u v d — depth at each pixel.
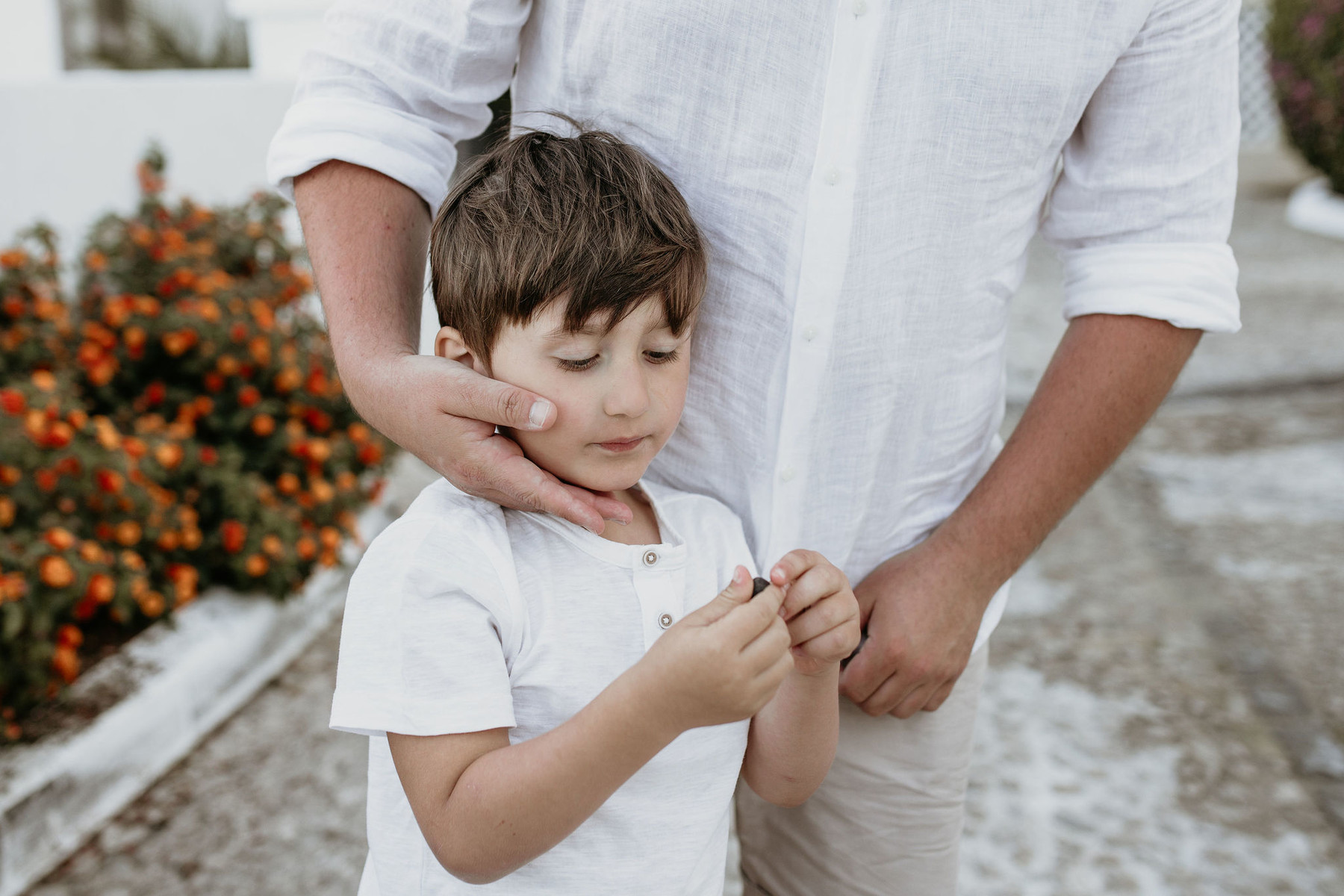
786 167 1.07
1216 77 1.13
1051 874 2.13
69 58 7.65
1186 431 4.43
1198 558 3.40
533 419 0.94
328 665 2.88
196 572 2.80
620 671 1.02
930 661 1.17
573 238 0.95
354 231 1.12
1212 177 1.16
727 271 1.12
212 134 4.07
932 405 1.19
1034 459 1.20
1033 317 5.96
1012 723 2.61
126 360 3.17
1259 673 2.79
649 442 1.03
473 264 0.98
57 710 2.33
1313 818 2.28
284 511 2.99
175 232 3.51
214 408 3.19
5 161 3.29
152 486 2.78
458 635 0.95
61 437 2.53
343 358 1.06
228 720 2.63
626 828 1.03
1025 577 3.31
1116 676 2.79
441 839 0.93
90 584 2.40
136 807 2.30
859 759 1.30
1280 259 7.28
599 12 1.06
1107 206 1.19
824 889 1.37
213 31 7.85
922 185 1.08
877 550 1.25
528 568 1.01
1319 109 8.50
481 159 1.07
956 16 1.03
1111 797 2.35
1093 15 1.05
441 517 0.99
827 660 0.96
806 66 1.04
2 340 3.00
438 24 1.12
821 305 1.09
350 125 1.12
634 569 1.04
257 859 2.15
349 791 2.37
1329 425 4.43
